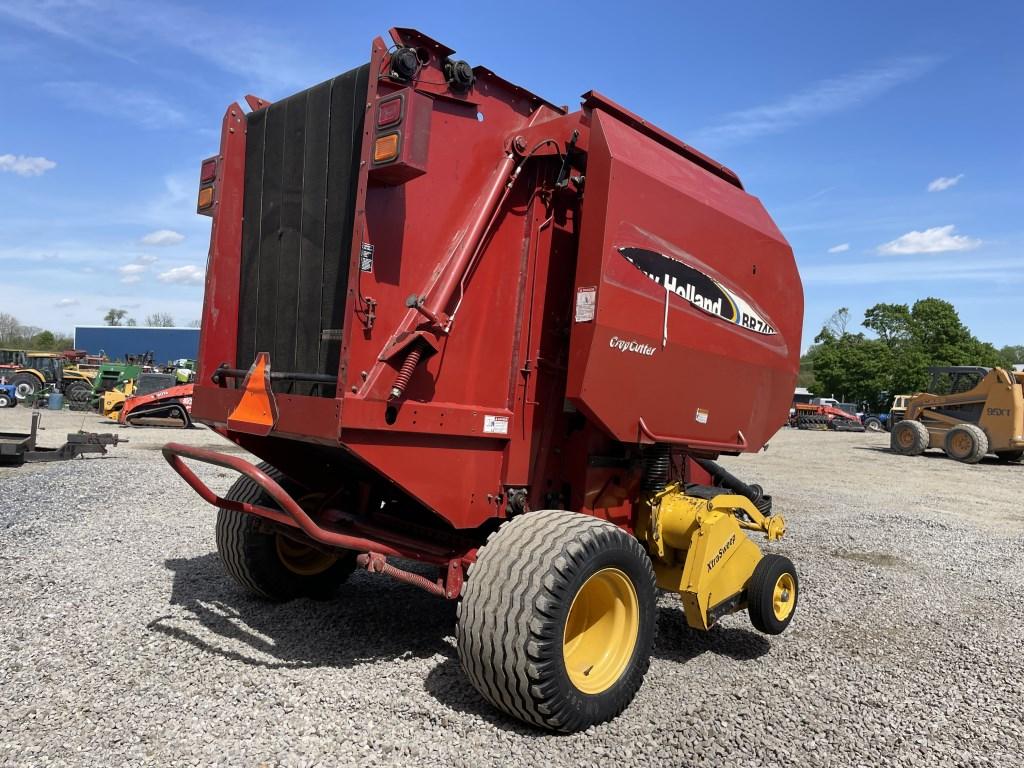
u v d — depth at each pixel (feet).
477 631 10.51
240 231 14.34
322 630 14.69
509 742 10.46
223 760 9.44
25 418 73.46
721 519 14.53
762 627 15.48
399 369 11.33
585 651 11.84
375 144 10.85
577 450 13.99
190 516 25.40
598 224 12.62
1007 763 10.95
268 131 13.78
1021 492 47.11
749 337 16.37
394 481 11.35
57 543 20.57
